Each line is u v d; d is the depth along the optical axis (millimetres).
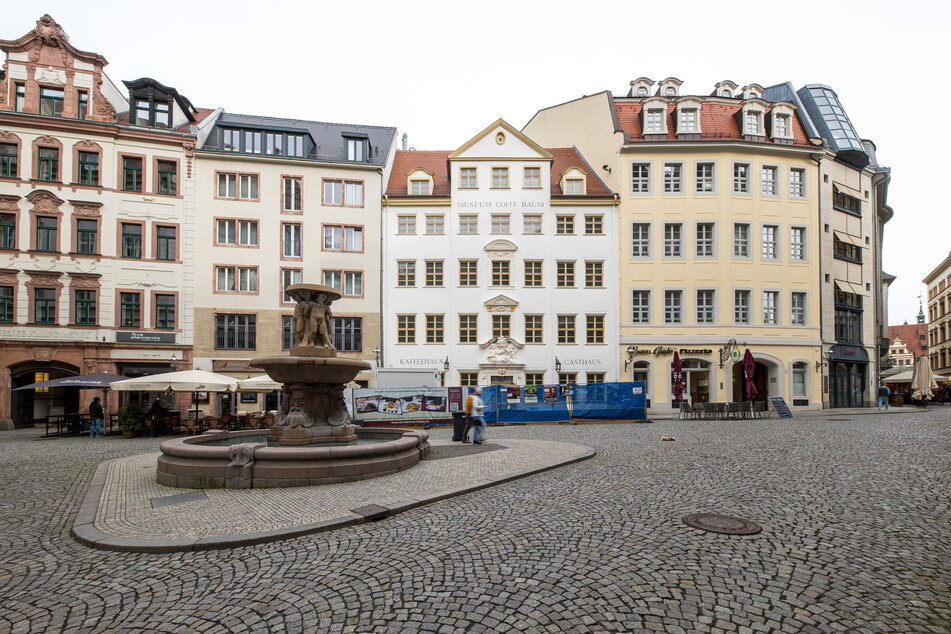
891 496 8148
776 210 33094
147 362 29328
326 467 9336
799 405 32438
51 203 28344
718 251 32281
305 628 4129
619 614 4230
